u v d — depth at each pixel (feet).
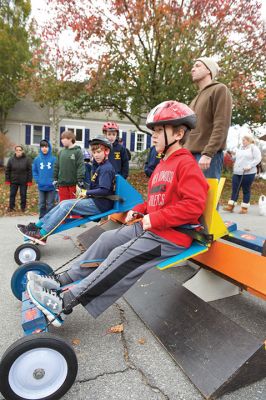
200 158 12.43
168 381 7.24
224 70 40.70
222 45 40.73
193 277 10.98
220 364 6.94
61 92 46.21
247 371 6.75
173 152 8.68
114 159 20.25
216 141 11.84
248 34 42.34
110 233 9.40
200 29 40.19
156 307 9.42
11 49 75.25
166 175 8.55
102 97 46.96
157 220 7.89
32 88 48.34
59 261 14.89
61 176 21.24
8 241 18.20
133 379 7.30
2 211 27.30
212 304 10.83
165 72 40.93
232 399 6.64
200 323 8.04
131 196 15.34
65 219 14.67
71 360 6.61
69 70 44.14
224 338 7.37
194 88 39.73
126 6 39.24
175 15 39.78
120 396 6.81
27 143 87.86
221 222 8.89
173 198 8.38
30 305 8.11
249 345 6.93
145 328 9.36
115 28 41.06
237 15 40.98
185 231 8.36
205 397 6.64
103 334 9.04
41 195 23.70
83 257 9.37
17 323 9.52
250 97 44.57
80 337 8.90
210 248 9.66
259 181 57.62
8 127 86.07
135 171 65.10
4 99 77.87
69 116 64.64
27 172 27.35
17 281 10.45
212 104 12.34
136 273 7.95
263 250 8.16
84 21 40.40
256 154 26.40
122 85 43.50
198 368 7.16
